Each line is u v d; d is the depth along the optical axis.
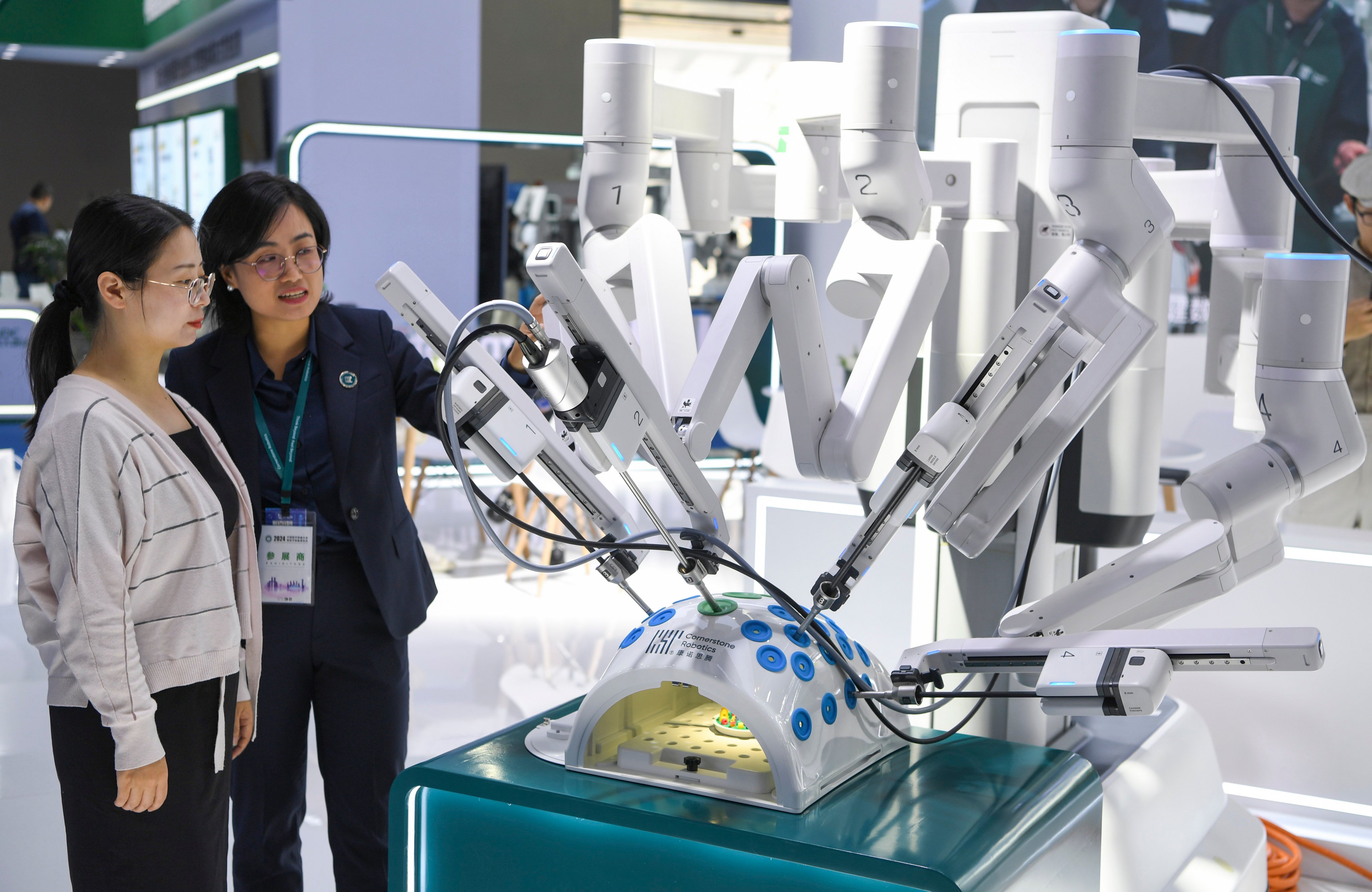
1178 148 5.29
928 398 2.16
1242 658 1.46
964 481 1.70
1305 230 4.81
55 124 11.34
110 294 1.69
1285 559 2.66
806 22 5.92
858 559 1.63
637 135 1.84
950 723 2.27
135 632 1.66
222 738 1.77
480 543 6.26
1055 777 1.60
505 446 1.54
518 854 1.53
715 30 9.77
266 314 2.02
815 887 1.36
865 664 1.68
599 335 1.42
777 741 1.44
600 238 1.88
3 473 4.65
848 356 5.75
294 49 7.46
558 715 1.82
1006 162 2.06
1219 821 2.30
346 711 2.12
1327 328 1.80
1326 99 4.79
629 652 1.56
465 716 3.80
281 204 1.97
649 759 1.54
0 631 4.21
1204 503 1.82
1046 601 1.76
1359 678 2.62
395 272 1.56
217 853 1.80
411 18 7.62
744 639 1.52
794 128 2.14
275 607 2.06
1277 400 1.84
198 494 1.72
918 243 1.73
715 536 1.66
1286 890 2.54
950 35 2.16
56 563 1.62
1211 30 5.06
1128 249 1.64
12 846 2.74
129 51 9.98
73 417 1.62
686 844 1.42
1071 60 1.59
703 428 1.61
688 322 1.79
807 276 1.65
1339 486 3.96
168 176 9.75
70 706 1.66
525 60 9.06
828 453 1.67
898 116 1.70
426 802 1.59
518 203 8.98
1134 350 1.64
